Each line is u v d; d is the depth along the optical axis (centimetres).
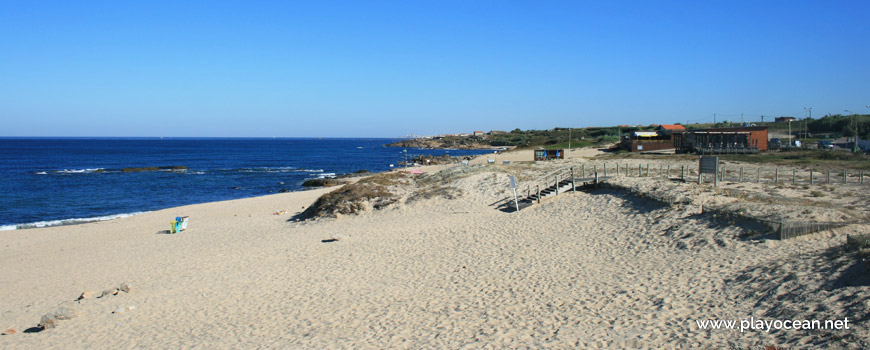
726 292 1059
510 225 2070
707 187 2128
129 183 5562
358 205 2823
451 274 1488
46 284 1691
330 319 1186
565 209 2208
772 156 4759
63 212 3631
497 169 3631
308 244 2059
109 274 1767
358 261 1728
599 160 4938
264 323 1194
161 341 1120
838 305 851
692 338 865
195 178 6284
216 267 1769
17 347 1130
